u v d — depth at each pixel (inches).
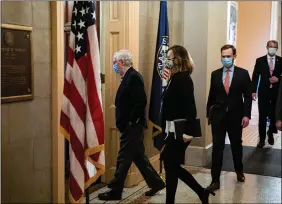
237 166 165.8
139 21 160.9
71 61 110.1
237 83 149.9
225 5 231.6
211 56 201.8
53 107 115.1
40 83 110.5
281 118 107.0
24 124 106.0
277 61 218.1
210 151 202.5
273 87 221.6
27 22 104.5
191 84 118.9
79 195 110.3
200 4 192.4
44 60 111.3
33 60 107.3
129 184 158.2
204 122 193.2
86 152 110.0
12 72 100.4
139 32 161.6
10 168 102.6
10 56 99.4
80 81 108.8
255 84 223.3
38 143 111.6
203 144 194.4
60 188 118.9
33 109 108.7
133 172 160.1
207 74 194.5
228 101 150.7
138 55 156.6
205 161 194.9
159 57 158.1
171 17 191.6
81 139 109.3
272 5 364.2
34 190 111.4
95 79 109.4
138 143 136.6
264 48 383.6
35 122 109.8
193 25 194.2
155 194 150.1
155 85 158.4
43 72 111.3
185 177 124.7
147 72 170.1
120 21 151.2
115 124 148.0
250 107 153.5
